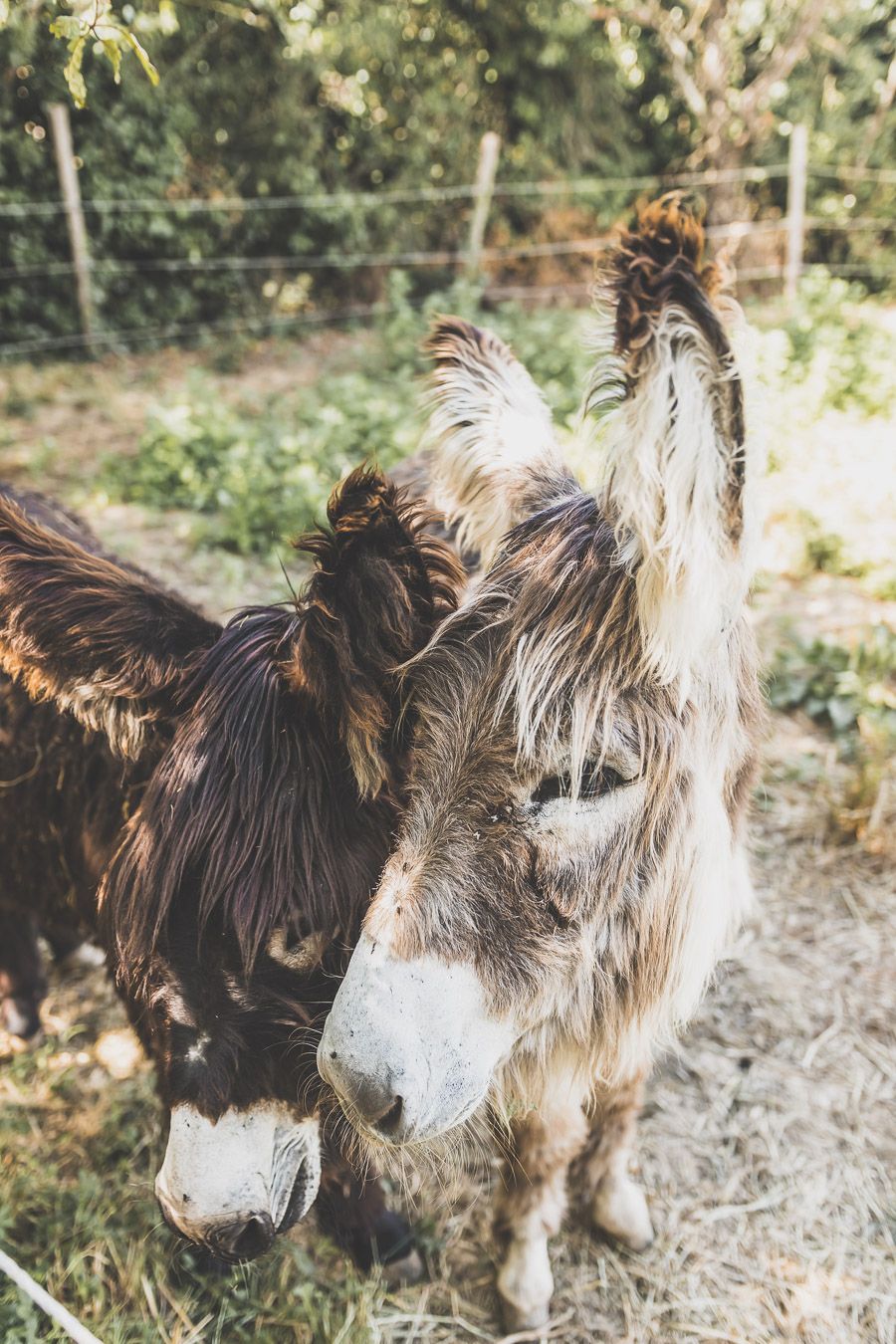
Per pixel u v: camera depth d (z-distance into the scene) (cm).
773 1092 288
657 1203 260
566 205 1306
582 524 164
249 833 171
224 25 1080
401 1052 150
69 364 993
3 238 994
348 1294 236
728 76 1255
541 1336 234
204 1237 173
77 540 277
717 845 186
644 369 131
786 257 1308
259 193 1162
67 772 225
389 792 177
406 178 1243
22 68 961
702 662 167
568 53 1279
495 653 161
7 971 296
